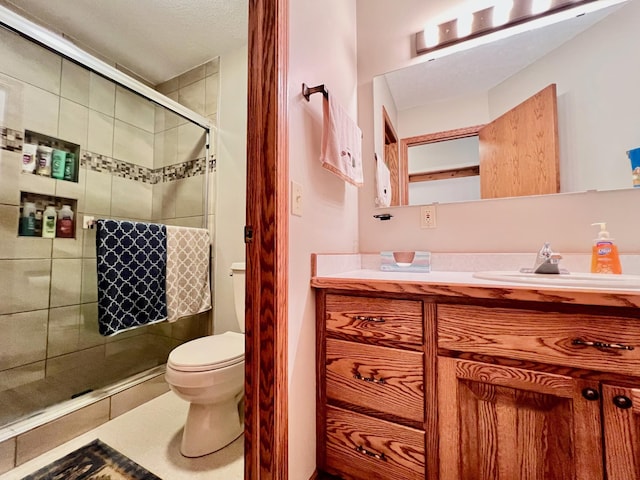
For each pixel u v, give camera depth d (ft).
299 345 3.13
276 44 2.84
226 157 6.43
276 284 2.77
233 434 4.30
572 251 3.86
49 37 4.94
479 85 4.52
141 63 6.88
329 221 3.99
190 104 7.05
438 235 4.67
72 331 5.52
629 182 3.64
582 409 2.25
